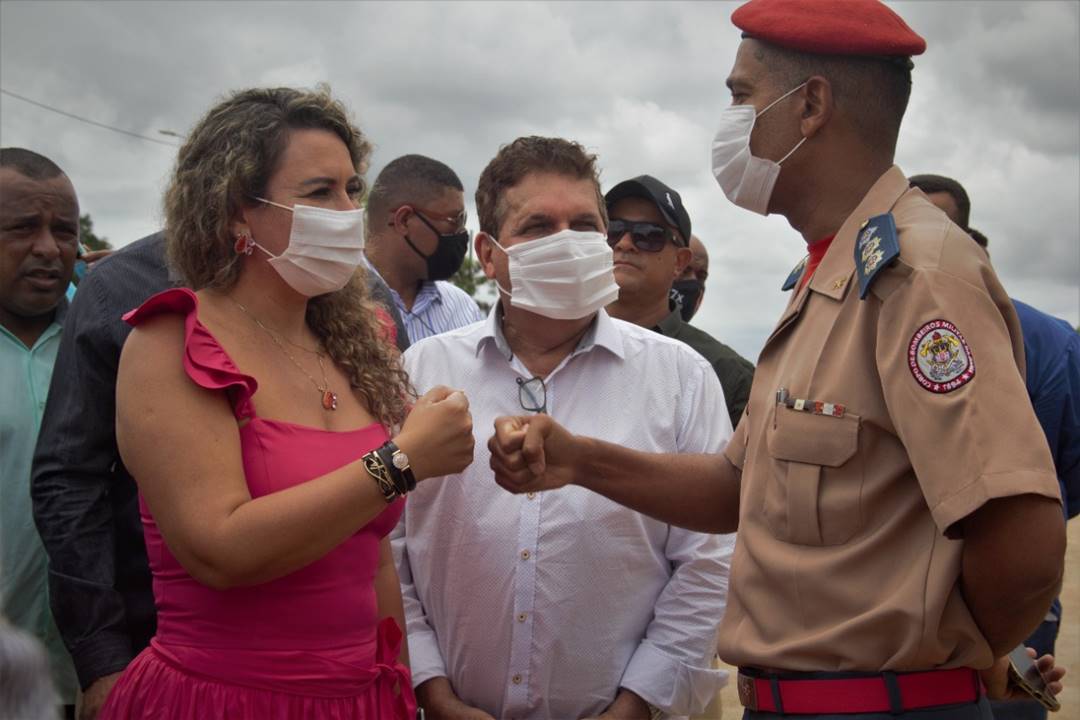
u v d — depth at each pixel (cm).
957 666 209
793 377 226
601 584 277
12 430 336
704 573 287
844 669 212
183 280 235
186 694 210
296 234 222
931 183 436
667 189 445
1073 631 718
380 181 506
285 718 211
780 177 243
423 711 279
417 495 285
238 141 224
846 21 235
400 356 268
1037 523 191
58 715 145
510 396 290
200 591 212
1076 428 326
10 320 349
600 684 279
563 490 277
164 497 202
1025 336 327
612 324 296
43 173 350
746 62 245
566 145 291
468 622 278
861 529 214
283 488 213
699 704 286
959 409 194
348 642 223
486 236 294
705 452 290
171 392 206
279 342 231
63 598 278
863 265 216
